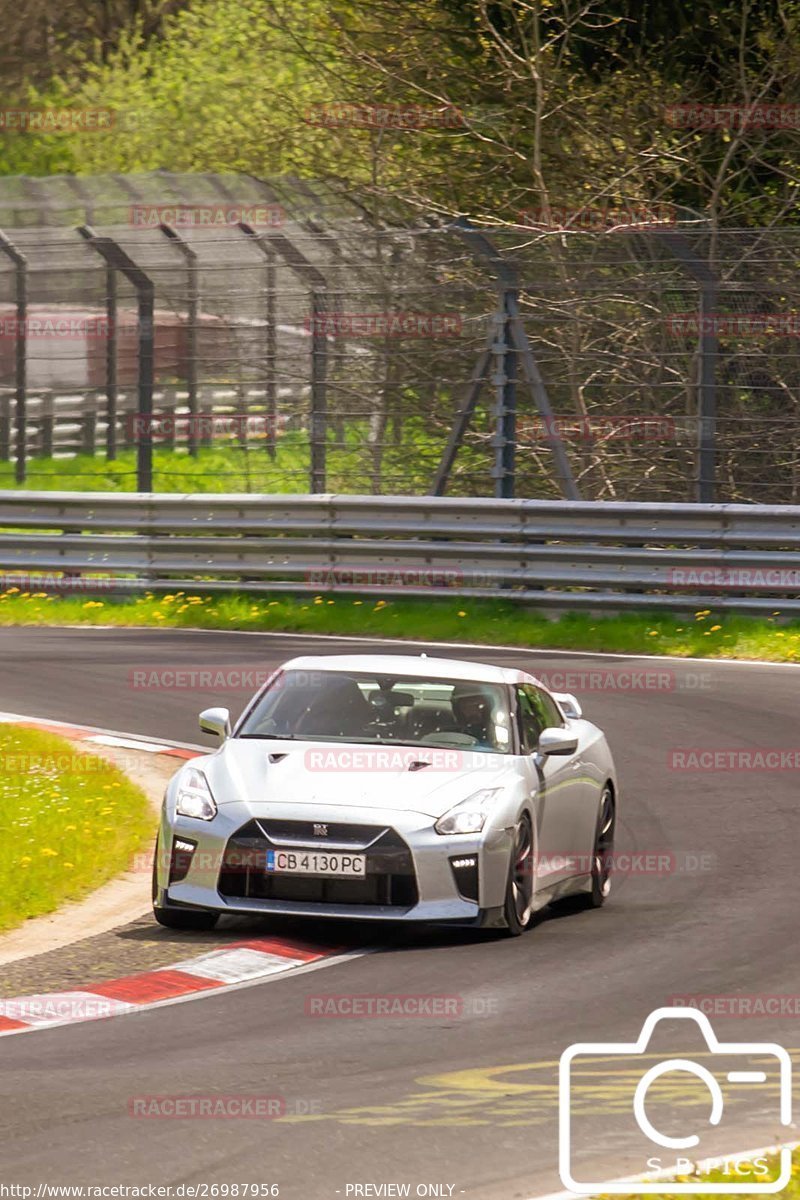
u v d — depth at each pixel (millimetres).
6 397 102438
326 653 68375
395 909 33500
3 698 60031
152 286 86688
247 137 117875
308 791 34438
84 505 82688
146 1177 20156
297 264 86125
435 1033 27203
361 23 103125
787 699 59812
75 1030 27422
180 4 184000
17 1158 20828
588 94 98500
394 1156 21000
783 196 97750
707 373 79500
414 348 85500
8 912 35469
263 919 36188
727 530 73062
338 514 79750
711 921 35875
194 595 80562
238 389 89312
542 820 36156
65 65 182250
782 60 92750
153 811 45375
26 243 97375
